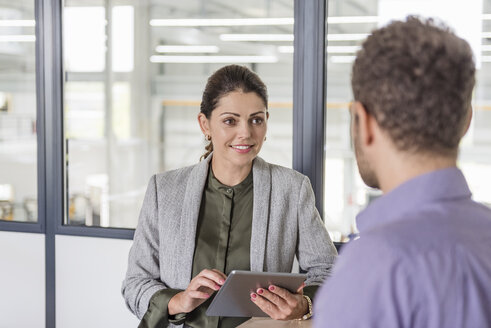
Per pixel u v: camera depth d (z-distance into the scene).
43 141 2.63
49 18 2.60
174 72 3.38
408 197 0.64
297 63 2.27
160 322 1.56
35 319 2.70
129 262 1.74
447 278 0.58
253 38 3.14
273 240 1.64
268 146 3.01
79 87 3.25
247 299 1.45
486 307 0.58
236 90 1.59
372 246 0.60
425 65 0.62
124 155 3.39
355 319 0.58
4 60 3.21
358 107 0.67
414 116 0.63
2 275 2.73
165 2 3.32
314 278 1.64
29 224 2.68
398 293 0.58
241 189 1.66
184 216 1.65
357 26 2.59
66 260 2.62
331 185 2.69
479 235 0.62
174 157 3.44
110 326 2.57
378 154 0.67
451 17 2.39
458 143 0.65
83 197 3.24
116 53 3.37
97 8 3.29
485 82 2.40
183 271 1.62
